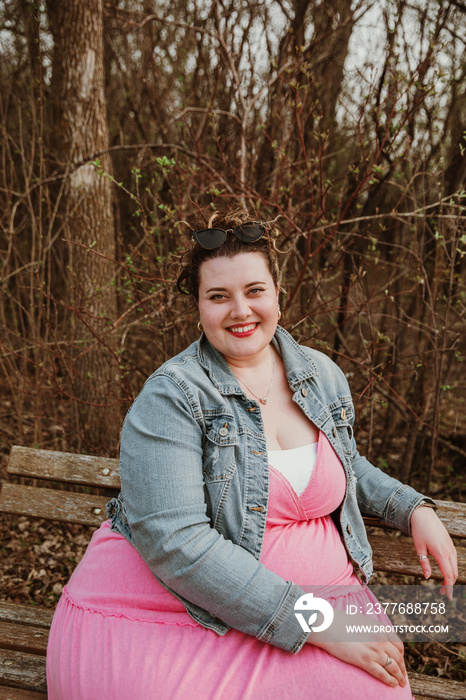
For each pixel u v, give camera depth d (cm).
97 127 308
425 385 321
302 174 307
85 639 138
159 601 140
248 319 148
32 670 163
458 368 373
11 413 368
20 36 416
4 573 278
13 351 310
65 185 319
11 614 188
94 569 152
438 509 181
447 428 378
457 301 297
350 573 155
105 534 160
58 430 342
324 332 356
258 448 146
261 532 142
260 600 129
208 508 144
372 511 170
